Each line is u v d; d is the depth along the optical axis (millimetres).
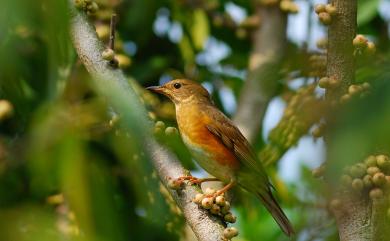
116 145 10953
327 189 8156
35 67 12758
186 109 12500
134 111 8945
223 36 15766
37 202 11445
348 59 8312
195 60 15234
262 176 11719
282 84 13383
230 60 15438
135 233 12422
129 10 14547
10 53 7379
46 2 6320
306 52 10867
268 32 14438
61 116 10828
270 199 11805
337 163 6137
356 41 8281
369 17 13180
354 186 7934
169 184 8867
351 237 8008
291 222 12570
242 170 12086
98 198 10453
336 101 8047
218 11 15758
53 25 6410
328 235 11555
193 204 8758
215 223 8602
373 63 8383
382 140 5988
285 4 14711
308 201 12016
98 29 13406
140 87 13141
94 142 12109
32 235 8195
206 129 12195
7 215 8305
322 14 8391
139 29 14766
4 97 12328
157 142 9070
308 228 11641
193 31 14922
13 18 6508
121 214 12367
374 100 6125
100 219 10320
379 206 7961
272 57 13711
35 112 11695
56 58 8164
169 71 14875
